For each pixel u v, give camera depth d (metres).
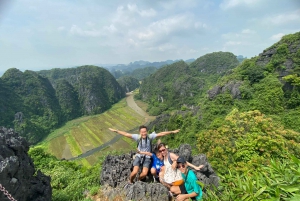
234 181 3.95
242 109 32.41
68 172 12.83
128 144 59.59
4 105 86.38
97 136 67.25
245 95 34.16
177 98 98.62
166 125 51.78
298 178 3.03
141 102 122.62
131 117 90.69
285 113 29.22
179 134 39.12
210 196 4.14
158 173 6.18
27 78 106.12
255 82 36.47
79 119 101.00
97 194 7.07
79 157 52.59
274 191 3.09
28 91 102.19
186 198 4.70
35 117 93.69
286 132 17.52
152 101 111.31
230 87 37.09
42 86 107.06
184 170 4.92
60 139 65.62
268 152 14.20
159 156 6.07
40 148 20.58
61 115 104.62
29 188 6.38
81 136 67.69
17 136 6.73
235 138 17.84
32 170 6.78
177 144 36.16
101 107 112.25
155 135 6.18
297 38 36.09
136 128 75.69
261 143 14.84
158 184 6.14
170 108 96.31
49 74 156.88
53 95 112.00
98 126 78.31
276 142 14.44
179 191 5.24
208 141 20.25
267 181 3.37
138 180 6.52
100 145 59.88
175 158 5.46
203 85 96.25
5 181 4.96
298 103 29.81
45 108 100.69
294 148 14.80
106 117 91.38
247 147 15.43
